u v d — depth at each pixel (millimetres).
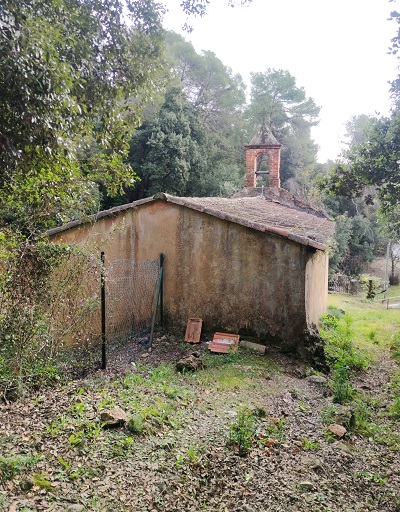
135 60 7117
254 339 8195
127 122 7594
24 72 4332
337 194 7539
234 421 4949
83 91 6215
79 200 8188
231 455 4203
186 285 8883
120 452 3896
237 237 8352
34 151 5250
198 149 26078
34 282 5961
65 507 3049
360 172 6945
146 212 9172
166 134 23797
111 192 8641
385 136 6465
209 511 3357
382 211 7512
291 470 4121
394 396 6703
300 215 13258
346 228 28141
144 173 23828
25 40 4352
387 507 3693
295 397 6094
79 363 6762
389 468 4414
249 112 38094
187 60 32344
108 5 6316
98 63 6422
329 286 24672
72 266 6660
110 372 6684
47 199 7137
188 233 8820
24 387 5184
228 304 8461
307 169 36594
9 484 3189
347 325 10984
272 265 8039
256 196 16719
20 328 5406
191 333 8492
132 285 9234
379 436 5227
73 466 3584
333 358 8047
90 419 4402
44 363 5902
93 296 7477
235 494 3629
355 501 3756
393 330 12016
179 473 3760
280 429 4980
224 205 10125
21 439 3867
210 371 6855
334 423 5297
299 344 7785
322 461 4359
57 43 5332
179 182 24453
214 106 34344
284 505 3561
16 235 5953
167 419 4785
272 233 7879
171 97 25062
